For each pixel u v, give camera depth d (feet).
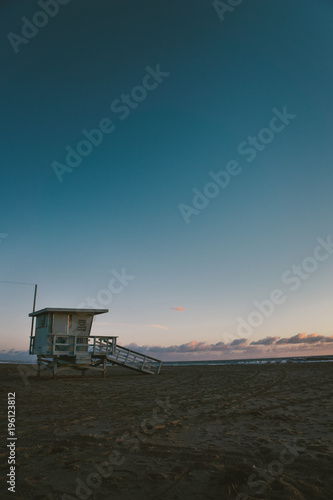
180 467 15.30
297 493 12.01
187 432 22.47
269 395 41.42
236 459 16.48
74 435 21.54
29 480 13.87
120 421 26.37
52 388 51.42
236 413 29.55
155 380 67.41
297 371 84.64
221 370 99.81
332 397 38.19
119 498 12.17
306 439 20.03
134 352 81.05
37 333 76.64
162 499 12.07
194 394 44.01
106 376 78.23
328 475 14.03
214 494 12.41
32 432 22.50
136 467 15.46
